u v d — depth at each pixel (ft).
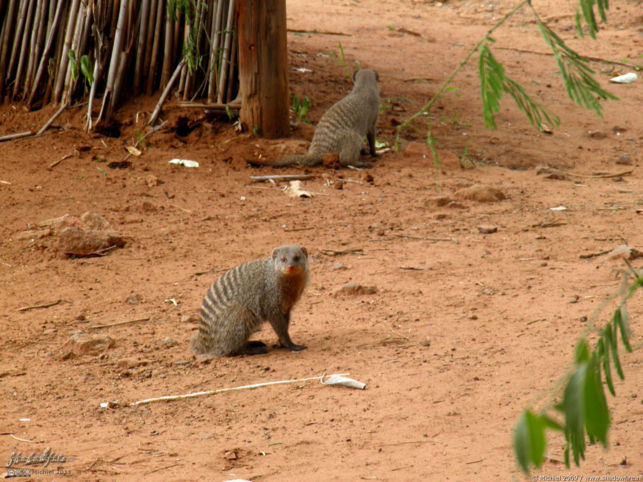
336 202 48.44
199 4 57.82
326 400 24.31
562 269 35.58
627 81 80.79
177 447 21.56
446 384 24.64
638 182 53.42
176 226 43.96
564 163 58.18
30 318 32.60
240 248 40.63
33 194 48.32
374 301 33.12
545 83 79.15
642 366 24.48
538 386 23.77
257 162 55.26
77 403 24.97
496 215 45.44
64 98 60.44
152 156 55.52
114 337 30.55
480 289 33.65
